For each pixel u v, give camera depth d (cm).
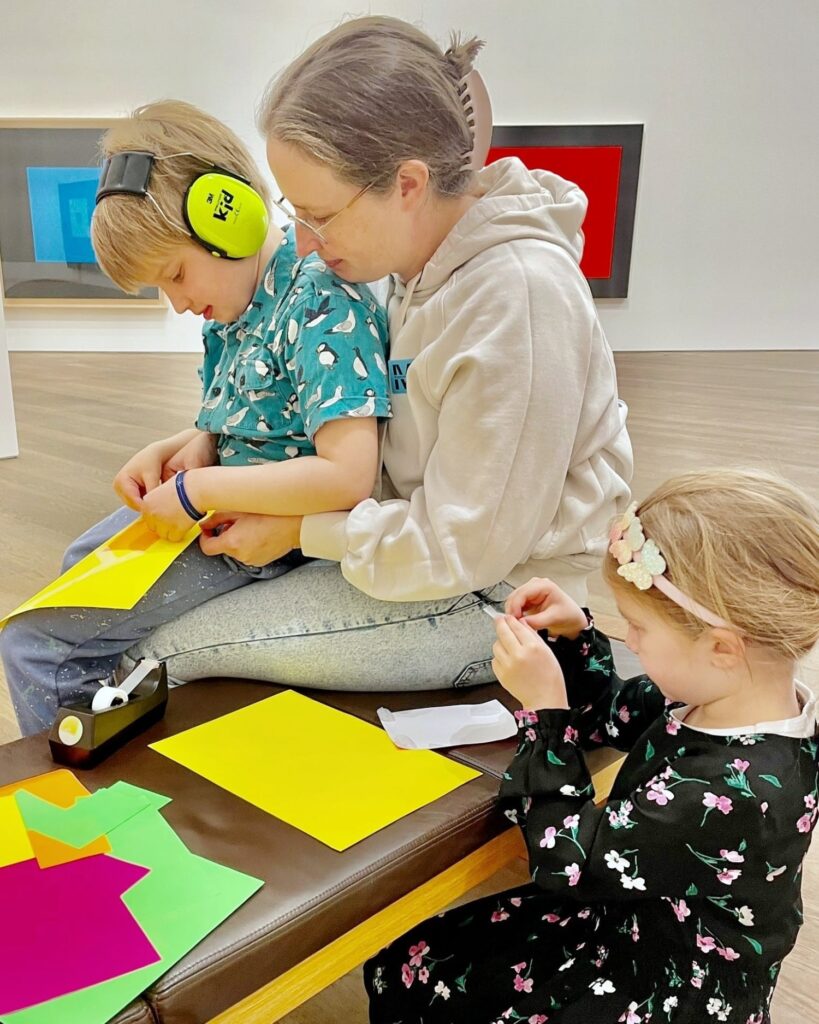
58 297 634
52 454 341
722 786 74
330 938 77
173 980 66
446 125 105
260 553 112
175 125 111
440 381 105
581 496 112
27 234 617
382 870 81
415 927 95
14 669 113
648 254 655
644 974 79
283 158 102
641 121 624
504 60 605
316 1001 108
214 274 113
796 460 333
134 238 108
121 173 108
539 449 104
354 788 92
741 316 678
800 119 636
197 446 131
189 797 90
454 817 88
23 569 221
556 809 81
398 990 92
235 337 122
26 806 86
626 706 98
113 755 98
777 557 74
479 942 91
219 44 582
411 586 105
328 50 104
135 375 542
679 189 643
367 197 102
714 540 74
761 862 74
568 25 601
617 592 81
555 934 88
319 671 112
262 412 117
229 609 117
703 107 625
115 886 76
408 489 116
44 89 590
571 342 106
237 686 116
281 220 392
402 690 114
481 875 94
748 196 650
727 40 612
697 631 75
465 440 104
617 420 116
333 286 112
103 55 583
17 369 563
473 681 115
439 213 111
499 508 103
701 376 554
